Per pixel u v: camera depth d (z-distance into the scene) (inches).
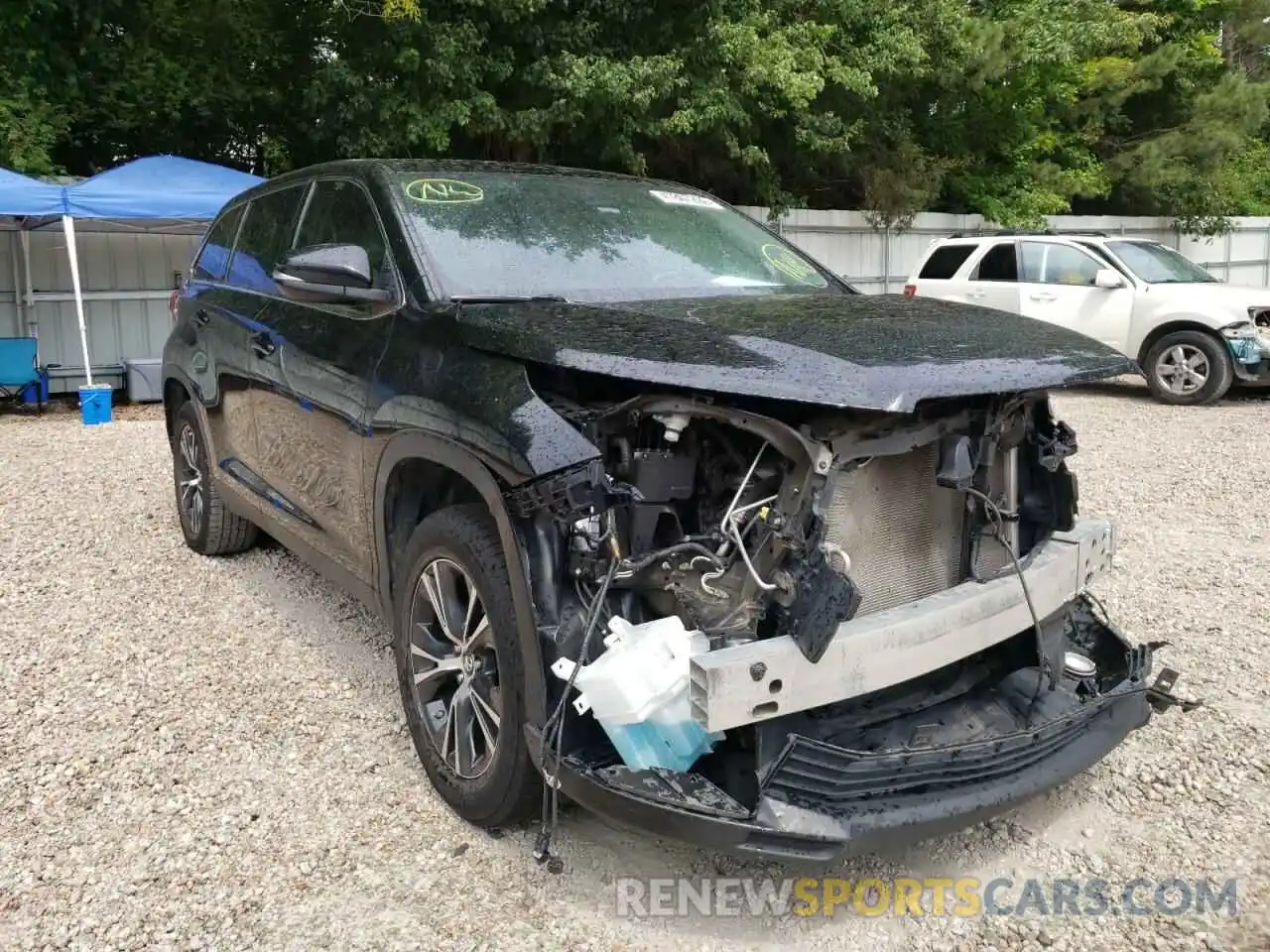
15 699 157.3
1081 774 138.5
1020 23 671.1
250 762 139.7
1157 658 174.6
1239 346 434.0
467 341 121.7
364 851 120.3
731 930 108.5
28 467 321.7
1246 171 930.1
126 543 235.9
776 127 627.2
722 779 102.3
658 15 519.5
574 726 103.8
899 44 606.9
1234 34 932.0
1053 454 126.0
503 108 510.0
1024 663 125.2
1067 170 791.1
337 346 147.7
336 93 494.9
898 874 118.9
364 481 138.7
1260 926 109.2
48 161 478.9
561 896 112.9
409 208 147.5
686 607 104.5
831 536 105.4
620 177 179.0
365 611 193.8
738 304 133.4
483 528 117.8
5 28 474.9
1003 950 106.3
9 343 443.5
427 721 129.3
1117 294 462.0
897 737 112.3
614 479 108.5
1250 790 134.0
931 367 103.6
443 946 105.0
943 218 724.0
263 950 104.2
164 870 116.6
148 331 507.5
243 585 207.6
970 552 117.1
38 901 111.3
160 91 534.6
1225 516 265.3
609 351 106.7
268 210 194.4
